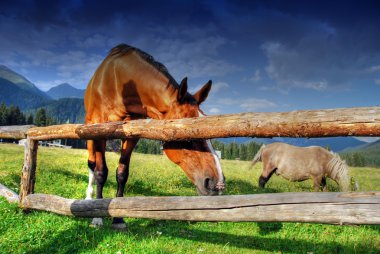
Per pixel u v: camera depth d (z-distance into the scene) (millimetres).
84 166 13273
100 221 5020
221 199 2934
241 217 2768
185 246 4543
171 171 14156
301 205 2488
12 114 97688
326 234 5766
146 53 5051
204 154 3891
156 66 4738
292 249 4828
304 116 2391
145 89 4625
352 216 2262
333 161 10492
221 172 3811
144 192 8859
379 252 4797
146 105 4711
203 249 4449
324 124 2270
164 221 6086
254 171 21094
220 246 4688
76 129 4480
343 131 2205
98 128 4145
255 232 5770
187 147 3947
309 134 2385
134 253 3900
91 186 5820
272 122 2557
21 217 4992
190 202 3105
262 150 12297
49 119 104250
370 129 2088
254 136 2742
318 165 10648
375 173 25203
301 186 13508
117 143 10250
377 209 2186
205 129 3047
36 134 5324
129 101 4996
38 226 4574
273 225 6191
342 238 5504
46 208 4895
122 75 4992
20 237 4199
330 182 15922
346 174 10328
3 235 4301
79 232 4465
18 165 11672
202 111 4102
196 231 5535
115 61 5211
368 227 6336
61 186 8375
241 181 13398
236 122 2809
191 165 3934
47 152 23047
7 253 3734
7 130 6043
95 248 3984
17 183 8125
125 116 5254
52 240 4148
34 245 4000
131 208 3617
